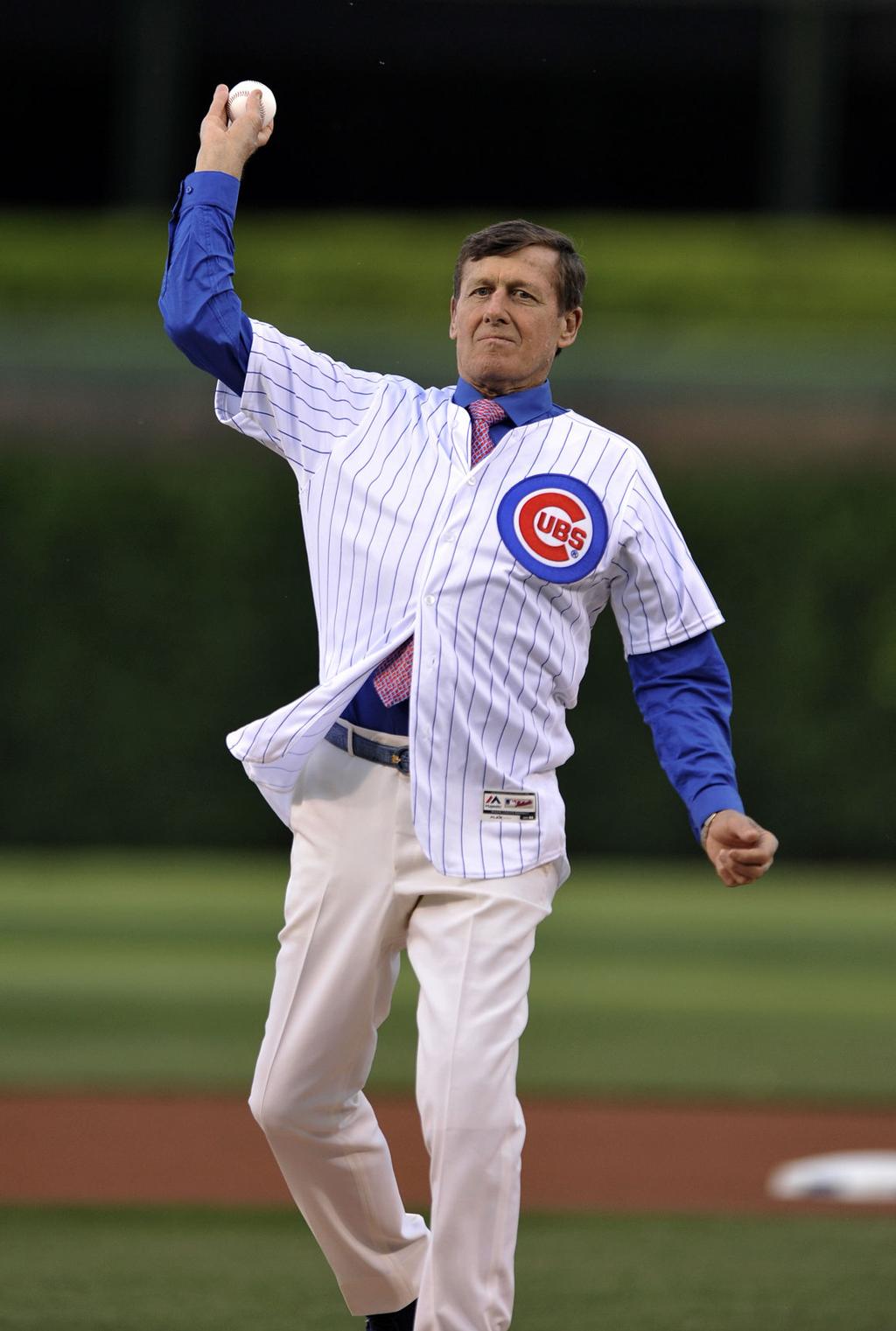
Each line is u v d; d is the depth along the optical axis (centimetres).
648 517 1126
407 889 1088
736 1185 1872
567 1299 1405
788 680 5241
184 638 5244
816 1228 1675
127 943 3628
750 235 6938
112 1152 1978
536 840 1095
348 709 1109
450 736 1072
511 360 1126
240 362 1133
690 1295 1419
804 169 7700
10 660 5241
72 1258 1521
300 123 8069
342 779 1102
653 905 4419
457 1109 1039
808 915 4294
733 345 5975
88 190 8275
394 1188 1167
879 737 5222
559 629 1107
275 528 5253
